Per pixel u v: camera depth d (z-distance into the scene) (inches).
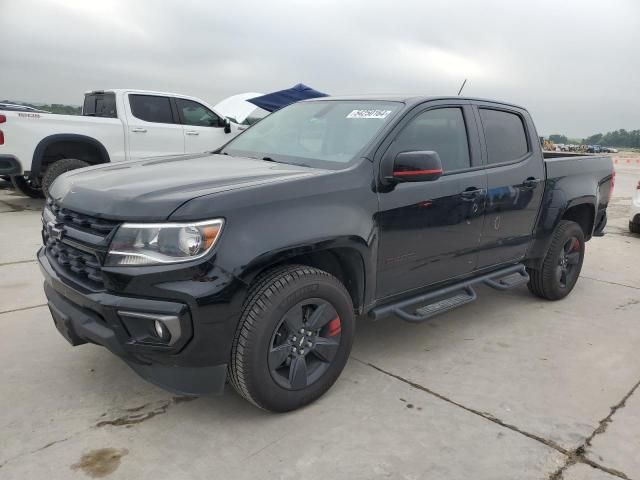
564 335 167.8
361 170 123.4
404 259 134.3
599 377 139.6
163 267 95.5
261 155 146.3
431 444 107.6
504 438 110.6
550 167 183.5
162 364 103.0
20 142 316.5
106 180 114.6
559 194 185.5
